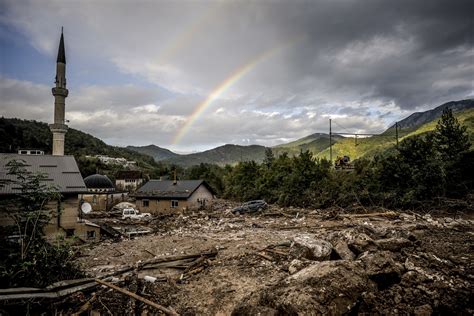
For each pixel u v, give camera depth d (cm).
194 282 1117
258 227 2419
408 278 834
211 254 1459
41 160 2159
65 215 1944
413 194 2781
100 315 859
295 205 3838
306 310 646
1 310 789
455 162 2870
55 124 3859
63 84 3959
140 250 1753
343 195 3256
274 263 1245
